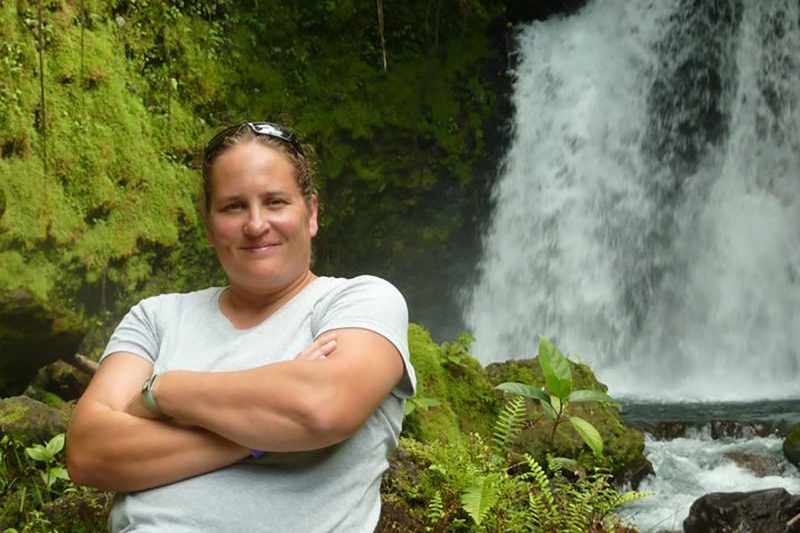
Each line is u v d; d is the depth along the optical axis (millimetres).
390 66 13578
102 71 9828
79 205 9383
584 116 14523
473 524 2963
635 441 6645
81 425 2121
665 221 14070
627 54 14562
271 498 2029
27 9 9070
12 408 3994
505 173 14680
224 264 2225
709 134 14070
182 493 2037
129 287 9977
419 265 14359
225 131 2248
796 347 13078
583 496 3094
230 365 2166
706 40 14125
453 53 14211
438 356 6031
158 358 2271
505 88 14734
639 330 13898
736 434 8039
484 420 5945
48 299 8859
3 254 8508
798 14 13500
